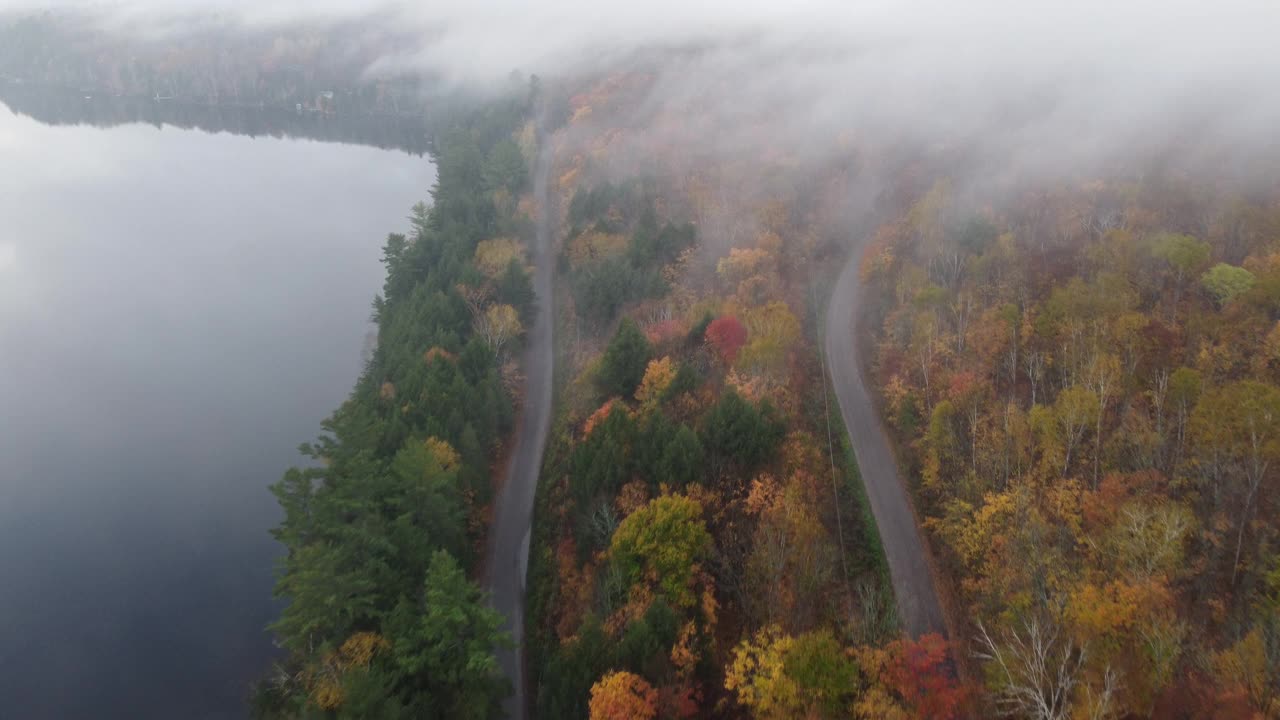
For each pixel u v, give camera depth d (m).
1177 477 49.34
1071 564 46.22
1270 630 38.12
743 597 51.22
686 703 44.88
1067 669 37.31
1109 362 58.47
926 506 59.81
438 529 62.56
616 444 63.94
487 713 50.59
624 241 117.06
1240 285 64.38
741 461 59.91
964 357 69.88
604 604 55.19
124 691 70.12
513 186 162.62
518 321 105.81
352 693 45.78
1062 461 54.25
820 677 40.34
